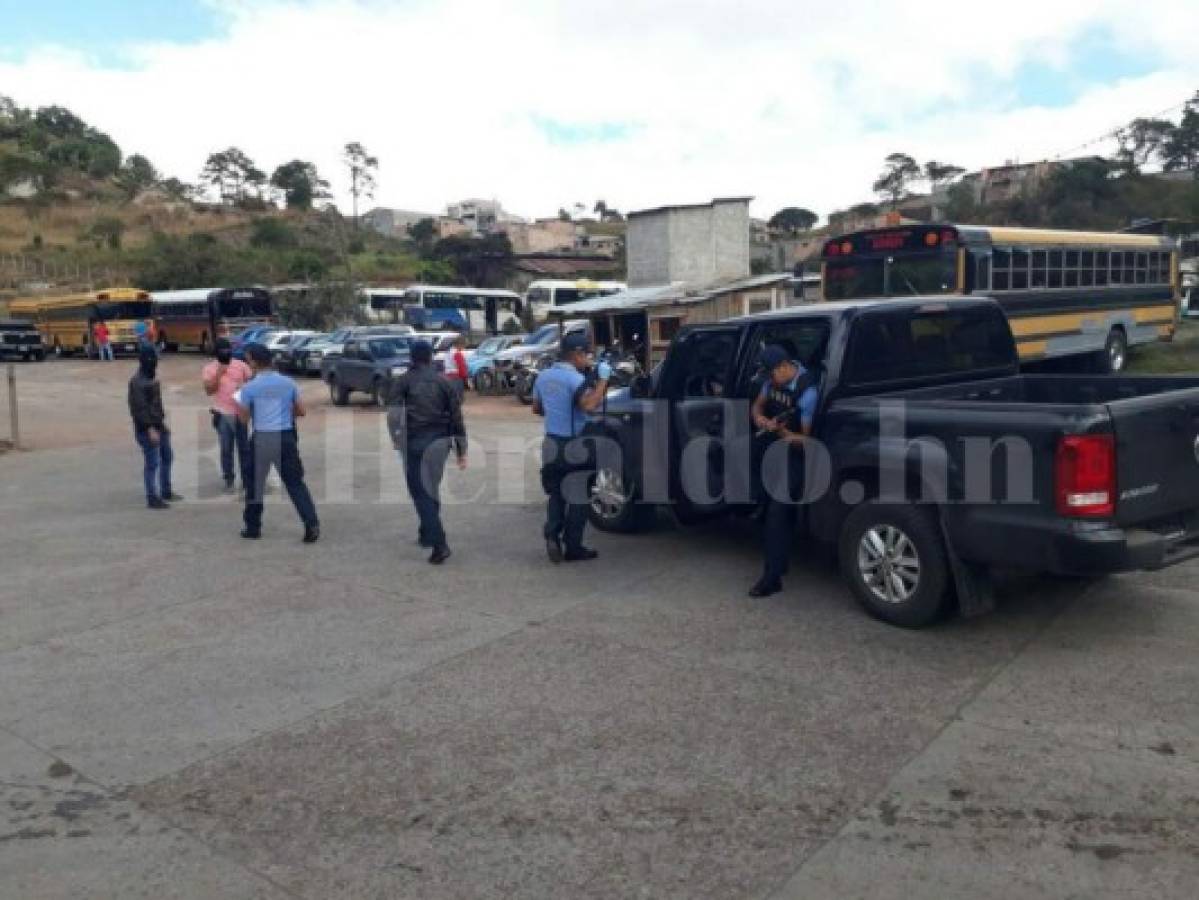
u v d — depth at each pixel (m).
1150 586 6.36
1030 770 4.07
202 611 6.68
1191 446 5.37
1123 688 4.82
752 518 7.34
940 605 5.60
